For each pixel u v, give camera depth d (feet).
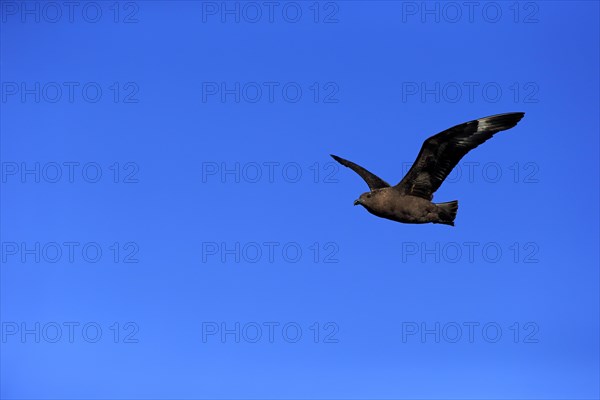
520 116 58.80
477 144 59.11
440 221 60.08
